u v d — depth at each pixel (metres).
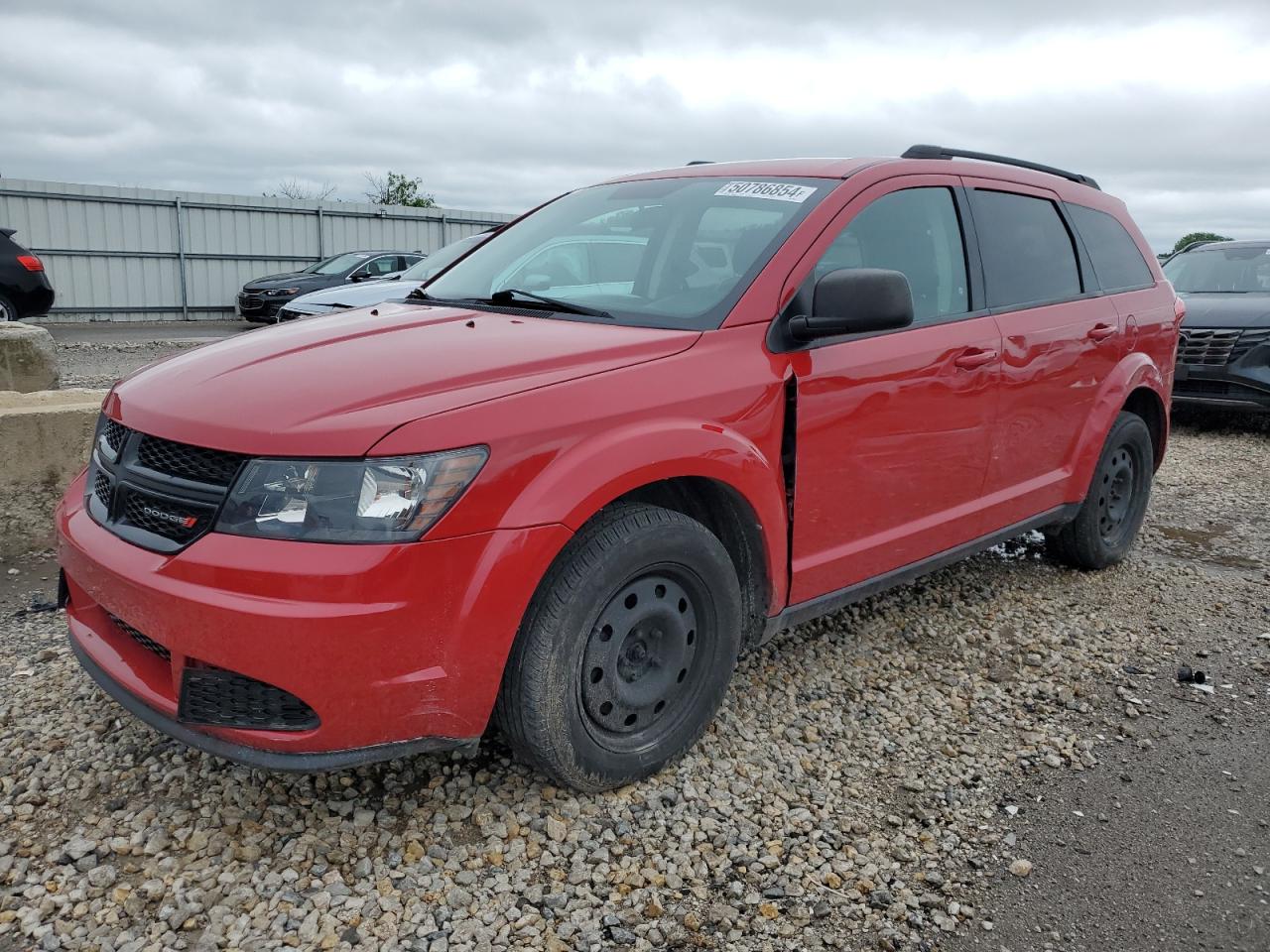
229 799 2.67
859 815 2.76
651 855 2.53
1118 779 3.01
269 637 2.15
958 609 4.29
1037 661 3.80
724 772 2.91
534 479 2.36
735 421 2.79
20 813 2.58
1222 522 6.00
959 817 2.78
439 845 2.52
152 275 22.81
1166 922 2.39
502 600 2.31
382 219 26.14
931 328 3.47
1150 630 4.18
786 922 2.33
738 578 2.98
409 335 2.84
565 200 4.07
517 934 2.25
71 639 2.80
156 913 2.27
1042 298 4.10
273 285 19.25
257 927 2.23
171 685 2.42
